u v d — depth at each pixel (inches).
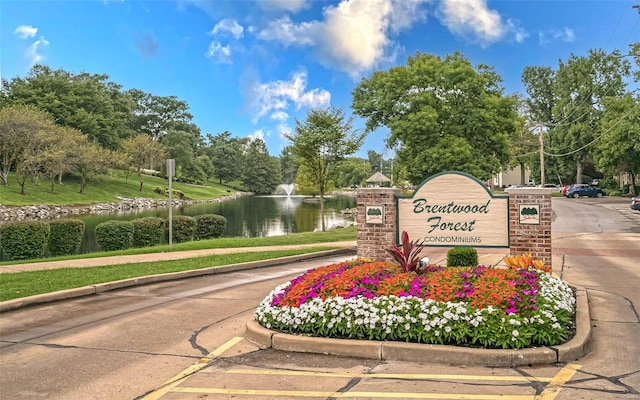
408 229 427.8
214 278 447.2
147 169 4178.2
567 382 183.8
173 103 4534.9
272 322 246.7
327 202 2856.8
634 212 1310.3
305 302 248.8
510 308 221.5
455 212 415.2
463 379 188.5
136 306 329.7
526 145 2896.2
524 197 387.2
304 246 676.7
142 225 718.5
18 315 307.3
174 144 4052.7
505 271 287.4
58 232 653.9
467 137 1547.7
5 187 2320.4
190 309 318.0
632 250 622.5
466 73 1521.9
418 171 1514.5
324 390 180.2
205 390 182.9
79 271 453.4
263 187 4709.6
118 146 3302.2
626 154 1876.2
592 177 3034.0
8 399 177.2
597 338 240.8
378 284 259.9
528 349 207.3
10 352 232.7
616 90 2442.2
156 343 243.8
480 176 1470.2
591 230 904.9
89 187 2819.9
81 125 2938.0
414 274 282.4
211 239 784.9
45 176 2556.6
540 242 383.6
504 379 187.9
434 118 1472.7
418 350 210.2
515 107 2106.3
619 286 379.9
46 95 2874.0
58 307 329.1
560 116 2610.7
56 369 208.1
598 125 2391.7
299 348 226.5
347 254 630.5
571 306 267.7
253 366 208.4
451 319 219.8
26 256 603.5
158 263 510.0
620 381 184.5
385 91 1606.8
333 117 1018.1
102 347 238.4
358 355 217.3
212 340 247.1
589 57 2506.2
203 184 4414.4
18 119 2198.6
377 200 430.9
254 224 1414.9
